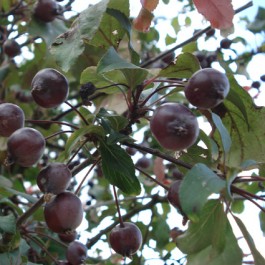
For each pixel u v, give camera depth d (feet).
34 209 1.17
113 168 1.03
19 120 1.02
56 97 1.00
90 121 1.15
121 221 1.08
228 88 0.92
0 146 1.46
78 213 0.98
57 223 0.96
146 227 1.91
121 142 1.02
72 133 1.02
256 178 0.93
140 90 1.01
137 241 1.07
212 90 0.89
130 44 1.04
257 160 1.07
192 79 0.90
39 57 1.94
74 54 1.00
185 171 1.06
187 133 0.87
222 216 0.94
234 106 1.06
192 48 1.72
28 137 0.97
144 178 1.94
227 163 1.06
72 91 2.02
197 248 0.96
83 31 1.01
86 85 1.13
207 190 0.80
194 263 0.95
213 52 1.68
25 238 1.38
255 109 1.06
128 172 1.02
